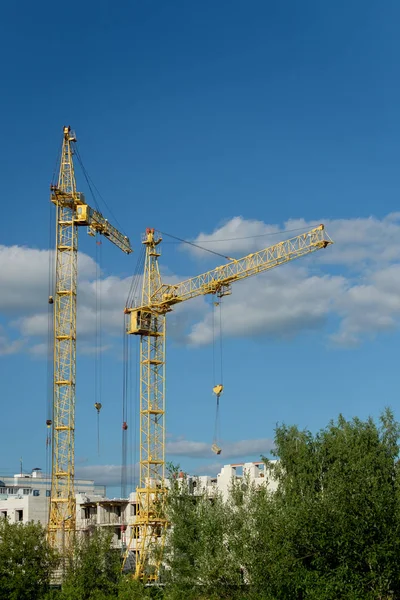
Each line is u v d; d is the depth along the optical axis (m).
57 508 159.12
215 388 162.50
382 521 66.50
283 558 69.75
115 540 159.12
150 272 176.38
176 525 85.38
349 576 66.19
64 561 109.19
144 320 173.50
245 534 76.44
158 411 171.50
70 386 164.62
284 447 98.12
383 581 65.00
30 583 103.88
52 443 162.50
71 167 172.88
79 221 169.25
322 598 65.75
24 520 164.12
